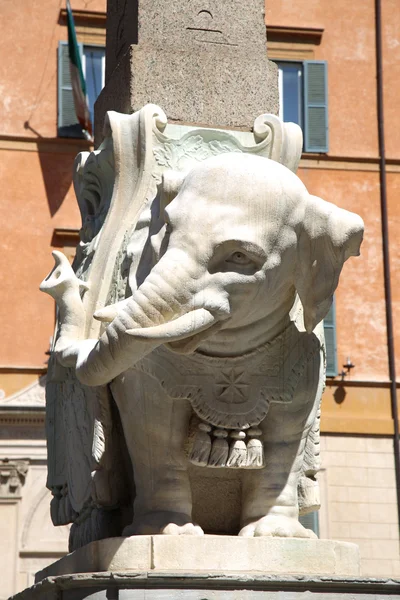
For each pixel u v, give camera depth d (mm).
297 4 27109
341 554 5781
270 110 6758
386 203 26578
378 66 27156
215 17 6852
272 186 5570
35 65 25875
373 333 25969
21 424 23719
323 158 26656
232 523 6043
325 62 26875
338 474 25109
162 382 5754
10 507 23422
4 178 25266
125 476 6172
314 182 26609
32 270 24922
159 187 5879
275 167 5680
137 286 5875
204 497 6008
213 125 6660
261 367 5848
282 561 5652
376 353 25875
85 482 6449
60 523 7145
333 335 25781
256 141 6484
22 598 6383
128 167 6367
